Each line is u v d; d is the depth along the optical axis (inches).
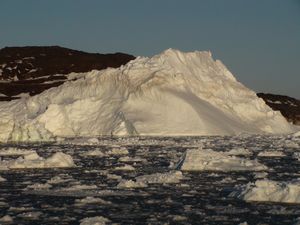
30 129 3673.7
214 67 5708.7
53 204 1213.7
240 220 1059.9
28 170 1847.9
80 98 5004.9
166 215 1106.7
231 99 5354.3
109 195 1331.2
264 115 5398.6
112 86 5000.0
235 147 3053.6
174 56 5359.3
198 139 3858.3
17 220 1054.4
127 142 3457.2
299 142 3666.3
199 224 1029.2
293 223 1030.4
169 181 1550.2
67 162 1990.7
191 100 4857.3
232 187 1450.5
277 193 1266.0
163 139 3846.0
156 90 4785.9
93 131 4532.5
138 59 5177.2
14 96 7175.2
